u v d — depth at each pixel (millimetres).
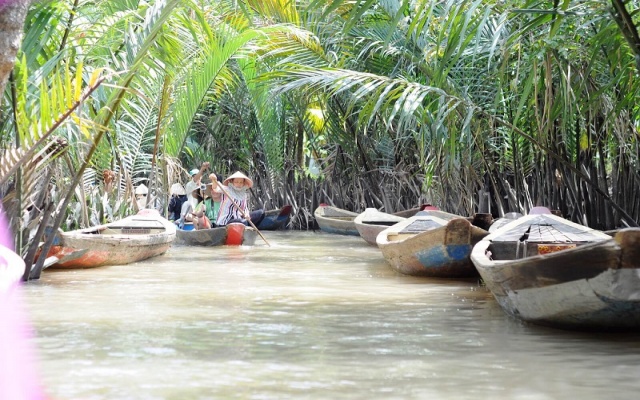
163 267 11484
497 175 15297
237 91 22250
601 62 10359
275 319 6992
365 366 5211
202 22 9398
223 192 16219
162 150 15602
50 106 7184
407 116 10922
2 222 8766
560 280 5898
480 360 5379
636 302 5648
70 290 8789
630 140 12336
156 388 4668
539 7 9828
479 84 13141
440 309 7555
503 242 8852
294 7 15922
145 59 9422
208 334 6270
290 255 13727
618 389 4648
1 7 5992
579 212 13461
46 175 9352
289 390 4621
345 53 16297
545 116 11805
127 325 6656
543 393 4566
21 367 5164
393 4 14750
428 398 4461
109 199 14031
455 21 8492
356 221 17047
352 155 20750
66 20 9898
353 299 8227
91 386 4715
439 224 12344
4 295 4188
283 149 22906
